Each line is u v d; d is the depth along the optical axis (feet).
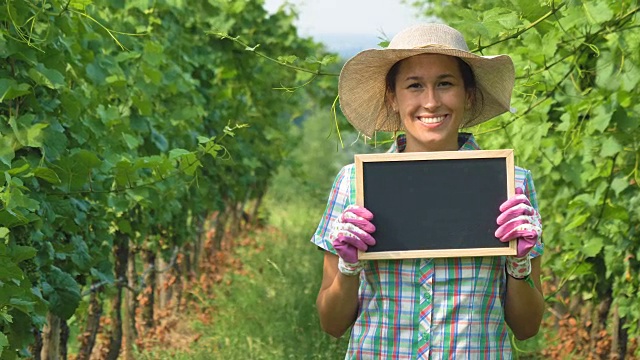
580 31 17.35
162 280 36.42
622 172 19.22
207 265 39.29
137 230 24.77
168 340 29.84
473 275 10.36
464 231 10.34
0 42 15.01
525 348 26.18
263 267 40.04
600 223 19.85
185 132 27.86
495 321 10.45
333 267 10.96
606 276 20.20
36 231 15.11
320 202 66.13
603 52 18.07
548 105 21.08
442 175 10.43
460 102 10.69
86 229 18.21
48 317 19.44
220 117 34.50
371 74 11.21
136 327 31.86
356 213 10.21
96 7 21.97
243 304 33.01
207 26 33.19
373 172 10.50
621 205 19.44
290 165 50.78
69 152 17.43
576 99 20.39
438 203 10.39
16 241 14.85
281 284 35.50
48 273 15.87
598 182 19.70
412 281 10.39
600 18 15.76
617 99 17.69
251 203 58.85
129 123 22.26
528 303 10.62
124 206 19.42
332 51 39.34
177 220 29.78
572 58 19.53
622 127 17.74
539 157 24.72
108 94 22.40
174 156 16.33
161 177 16.71
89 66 19.02
